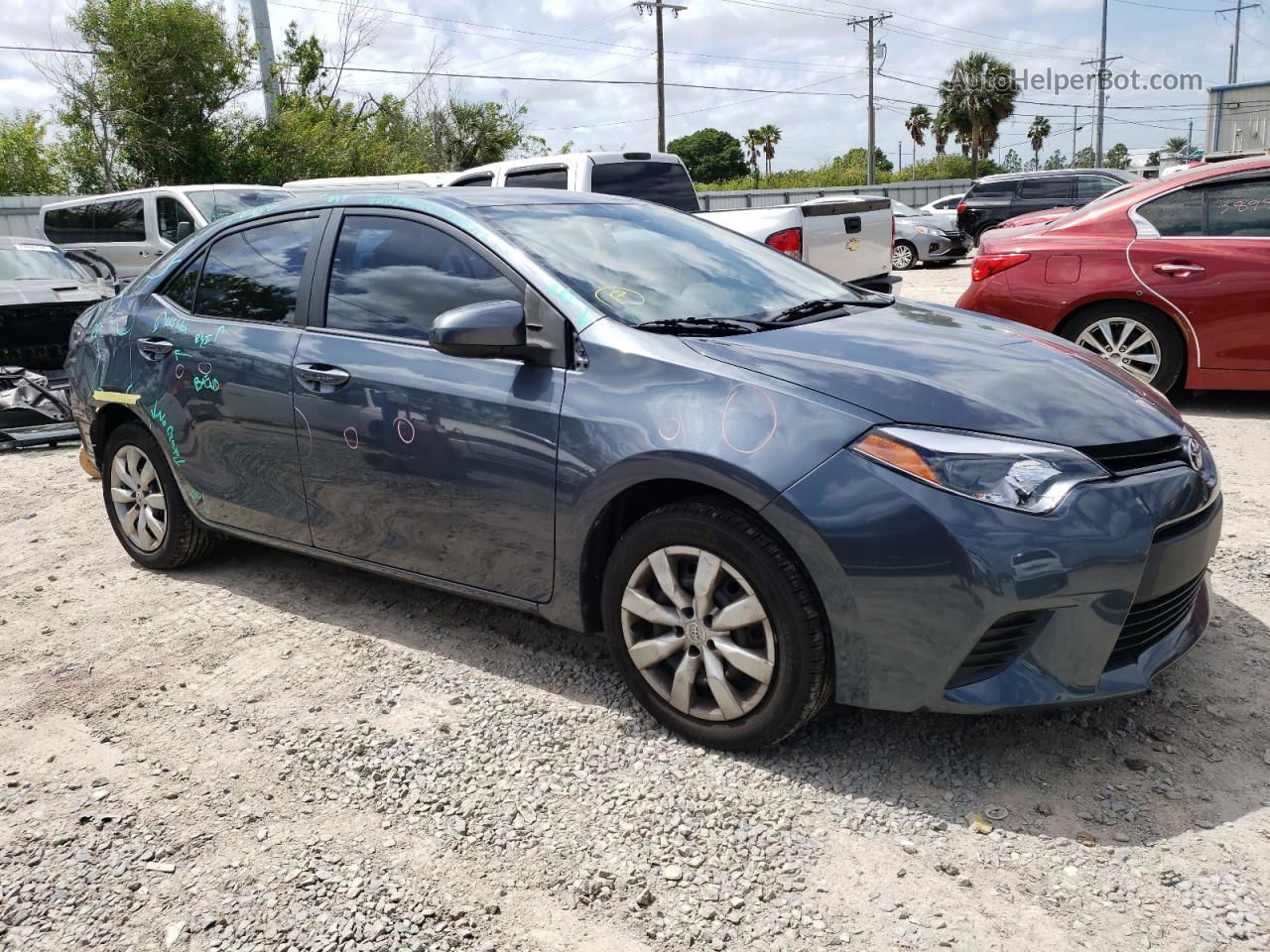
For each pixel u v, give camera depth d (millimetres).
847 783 2746
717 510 2748
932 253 20188
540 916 2312
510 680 3430
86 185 25266
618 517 3066
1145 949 2119
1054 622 2531
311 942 2260
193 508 4285
